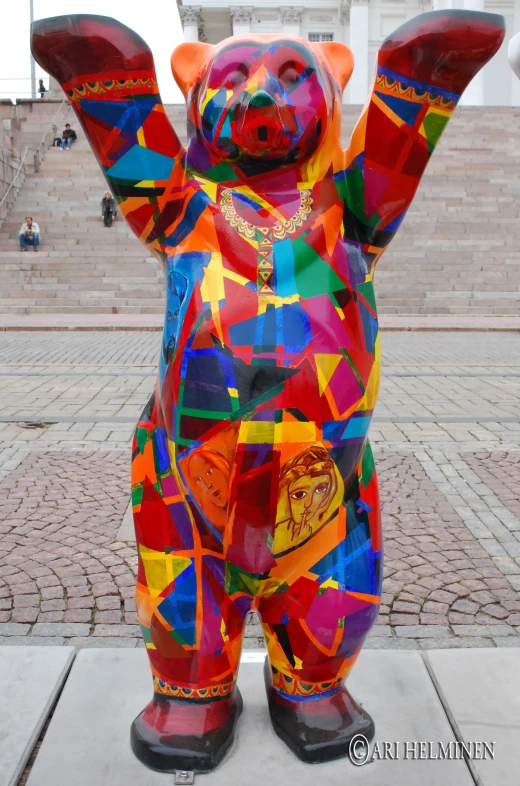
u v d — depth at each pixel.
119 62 1.74
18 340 11.32
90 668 2.53
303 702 2.06
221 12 34.12
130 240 17.64
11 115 23.89
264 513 1.71
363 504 1.93
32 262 16.53
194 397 1.71
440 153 21.55
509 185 19.98
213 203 1.79
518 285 16.03
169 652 1.98
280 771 2.04
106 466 5.00
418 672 2.52
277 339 1.67
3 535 3.82
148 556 1.95
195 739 2.01
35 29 1.74
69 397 7.09
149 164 1.83
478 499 4.42
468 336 12.27
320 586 1.88
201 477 1.74
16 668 2.50
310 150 1.76
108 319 13.81
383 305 15.24
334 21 33.28
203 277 1.74
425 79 1.72
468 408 6.85
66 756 2.09
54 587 3.27
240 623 2.02
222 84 1.72
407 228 17.88
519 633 2.94
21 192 19.48
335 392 1.71
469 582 3.36
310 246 1.75
